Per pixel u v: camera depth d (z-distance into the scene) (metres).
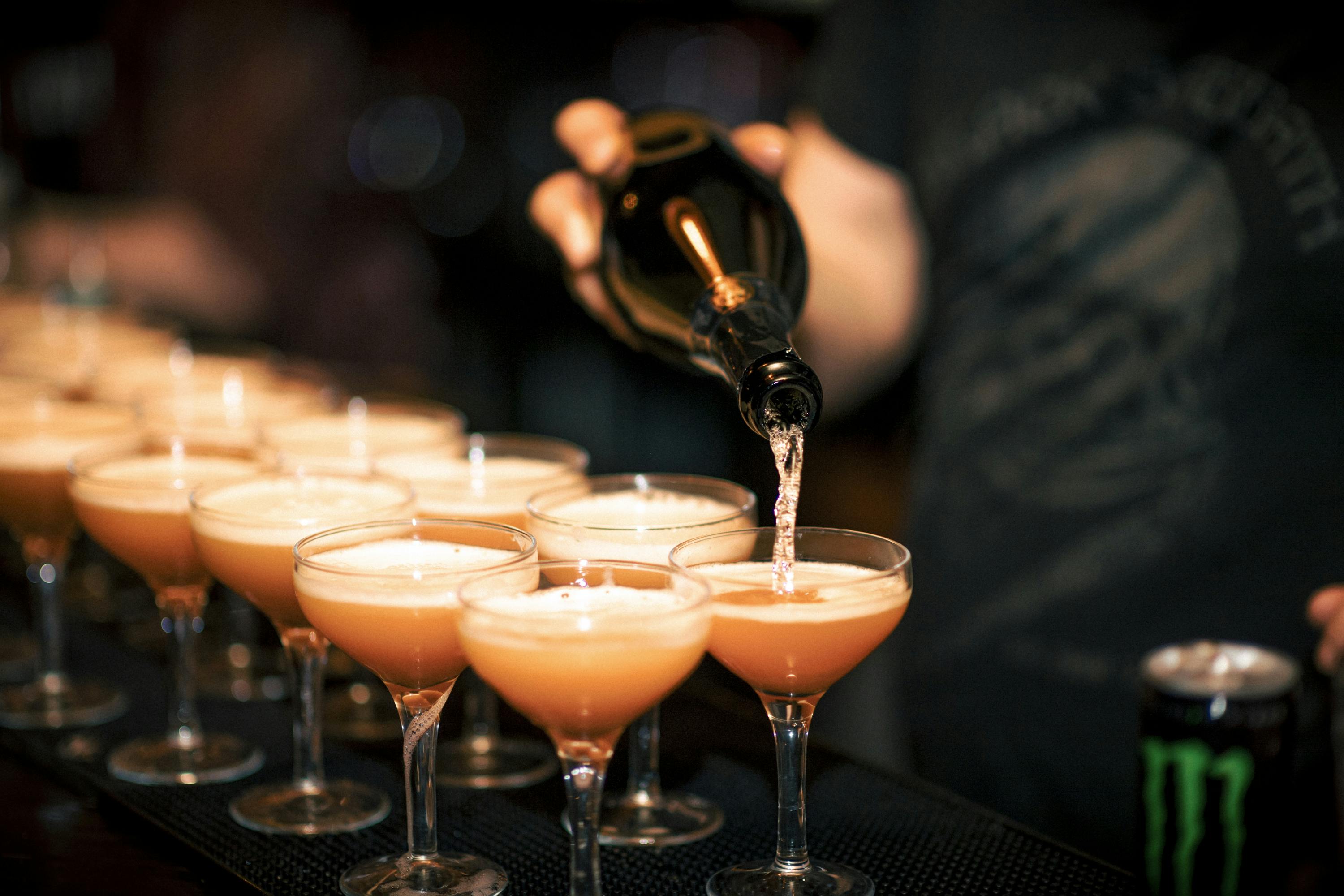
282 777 0.90
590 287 1.00
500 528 0.79
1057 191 1.08
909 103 1.20
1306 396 1.00
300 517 0.85
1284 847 0.74
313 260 2.33
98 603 1.21
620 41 2.35
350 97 2.39
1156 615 1.04
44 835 0.85
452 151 2.49
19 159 2.21
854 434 1.86
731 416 2.22
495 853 0.81
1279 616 1.01
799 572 0.79
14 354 1.36
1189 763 0.73
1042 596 1.08
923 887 0.77
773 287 0.86
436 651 0.76
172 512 0.89
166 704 1.01
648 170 0.95
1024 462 1.10
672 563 0.76
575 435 2.32
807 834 0.82
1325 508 0.99
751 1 2.02
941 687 1.14
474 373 2.40
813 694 0.78
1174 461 1.04
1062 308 1.08
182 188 2.26
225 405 1.12
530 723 0.98
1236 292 1.02
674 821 0.84
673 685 0.73
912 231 1.23
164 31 2.24
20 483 0.98
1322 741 0.96
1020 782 1.10
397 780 0.90
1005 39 1.12
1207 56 1.03
